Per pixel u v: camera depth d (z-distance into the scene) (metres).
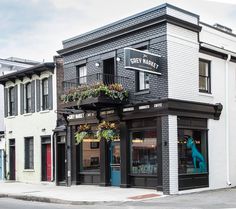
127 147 21.16
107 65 22.69
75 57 24.42
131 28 20.89
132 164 21.12
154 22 19.89
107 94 20.38
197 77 20.98
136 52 18.61
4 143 30.72
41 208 16.34
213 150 21.69
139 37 20.73
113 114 21.70
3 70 35.91
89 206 16.67
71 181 24.17
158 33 19.88
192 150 20.66
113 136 21.19
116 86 20.80
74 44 24.33
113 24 22.00
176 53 19.92
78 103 21.16
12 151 30.23
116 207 15.96
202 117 21.09
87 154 23.62
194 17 21.02
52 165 26.05
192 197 18.06
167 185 19.05
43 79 27.38
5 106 30.81
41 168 27.03
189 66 20.56
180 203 16.28
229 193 19.53
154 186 20.03
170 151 19.16
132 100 20.91
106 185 22.20
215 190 21.05
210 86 21.95
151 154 20.23
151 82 20.12
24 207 16.84
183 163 20.08
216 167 21.80
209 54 21.97
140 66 18.70
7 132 30.48
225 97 22.77
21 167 28.89
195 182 20.47
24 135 28.72
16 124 29.62
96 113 22.61
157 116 19.69
